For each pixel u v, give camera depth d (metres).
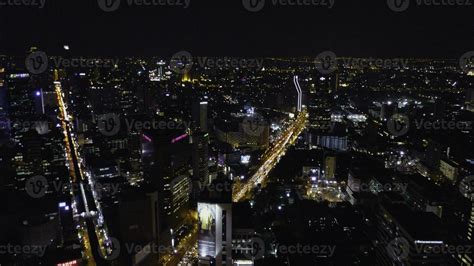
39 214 140.75
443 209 134.12
